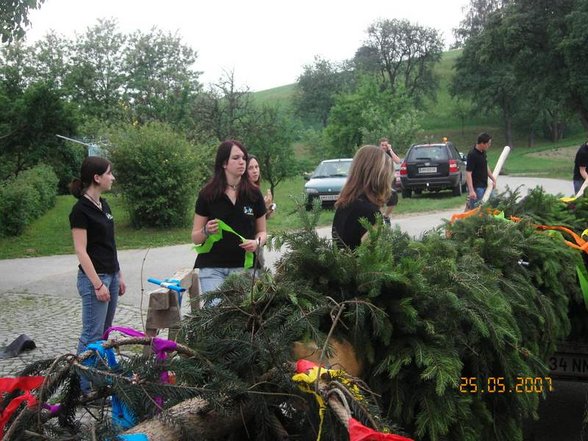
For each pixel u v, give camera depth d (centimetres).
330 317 275
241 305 267
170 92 2975
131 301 891
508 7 4188
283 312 263
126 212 1909
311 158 4606
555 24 3922
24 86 2195
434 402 259
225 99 2614
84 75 5494
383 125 4209
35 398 225
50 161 2416
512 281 358
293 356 252
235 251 468
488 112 8281
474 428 277
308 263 287
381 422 209
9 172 2225
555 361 436
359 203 384
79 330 752
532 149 6819
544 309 357
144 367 228
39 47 5575
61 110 2098
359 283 274
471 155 1113
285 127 2556
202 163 1864
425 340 269
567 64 3881
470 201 1112
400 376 264
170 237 1634
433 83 8475
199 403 235
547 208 493
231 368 248
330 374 225
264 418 243
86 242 495
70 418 240
